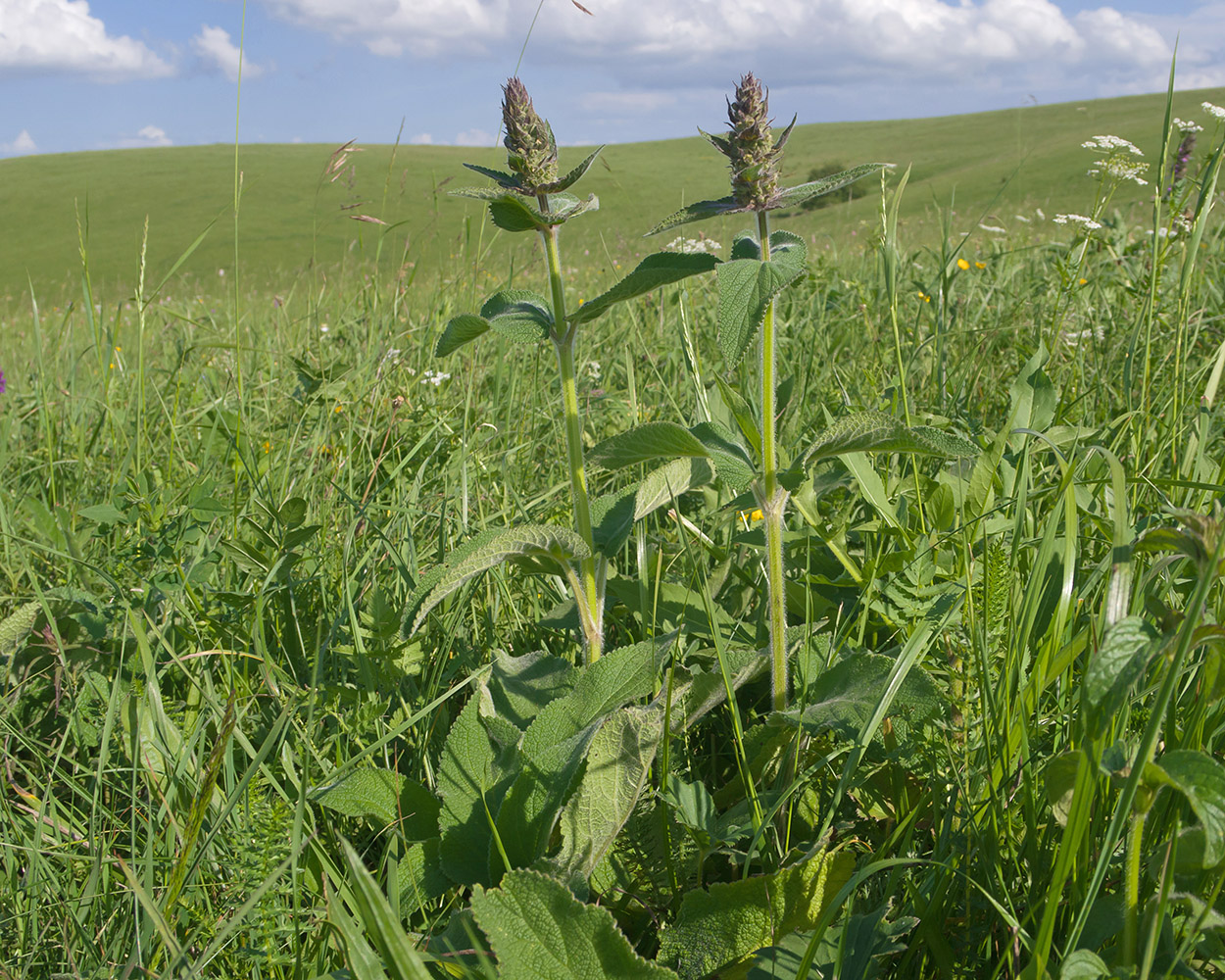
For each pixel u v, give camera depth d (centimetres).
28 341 696
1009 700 150
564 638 239
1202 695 122
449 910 154
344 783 160
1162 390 280
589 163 174
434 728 199
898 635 203
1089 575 192
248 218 3584
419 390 401
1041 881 130
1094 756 100
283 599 242
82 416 380
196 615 225
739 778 175
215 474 320
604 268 581
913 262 657
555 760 153
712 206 163
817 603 220
